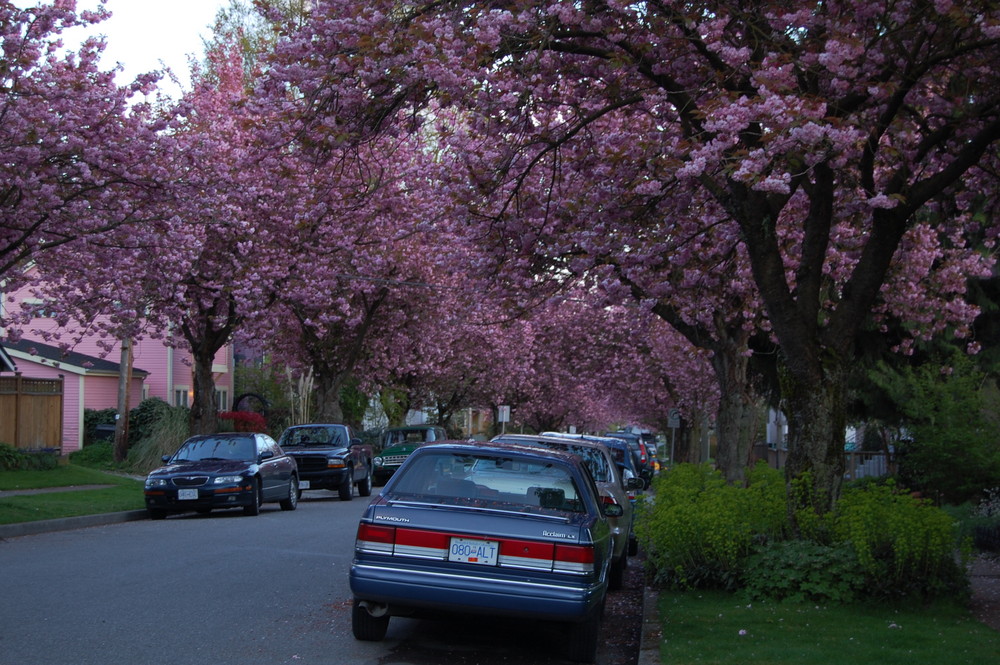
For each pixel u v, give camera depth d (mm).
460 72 10977
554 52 12531
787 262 16859
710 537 10141
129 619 8750
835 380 10789
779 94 10391
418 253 32344
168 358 41281
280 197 23750
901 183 11039
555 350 47938
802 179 11891
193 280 24766
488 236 14586
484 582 7238
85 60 17078
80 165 15836
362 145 14094
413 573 7328
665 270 14906
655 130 13883
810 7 11422
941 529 9656
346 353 36125
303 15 12875
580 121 13102
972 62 12148
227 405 44750
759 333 24125
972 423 17391
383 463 32250
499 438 12391
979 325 22984
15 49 15195
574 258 14242
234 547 14086
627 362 45688
